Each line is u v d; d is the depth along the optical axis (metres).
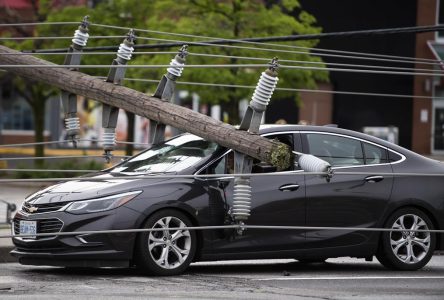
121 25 47.59
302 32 46.12
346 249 19.92
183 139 20.34
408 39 64.31
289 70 45.19
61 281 17.89
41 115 55.12
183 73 44.69
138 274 18.94
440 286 18.16
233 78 44.25
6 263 21.45
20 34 53.28
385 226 20.33
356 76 64.69
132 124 54.75
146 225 18.09
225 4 45.88
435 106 64.88
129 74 45.72
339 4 64.38
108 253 17.94
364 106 64.88
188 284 17.58
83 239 17.84
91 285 17.31
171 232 18.44
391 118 64.69
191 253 18.62
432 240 20.83
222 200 18.80
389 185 20.36
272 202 19.16
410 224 20.72
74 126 20.17
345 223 19.86
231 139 16.95
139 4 47.78
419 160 20.95
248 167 17.11
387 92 64.50
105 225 17.80
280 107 64.94
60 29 48.41
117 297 15.86
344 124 65.06
